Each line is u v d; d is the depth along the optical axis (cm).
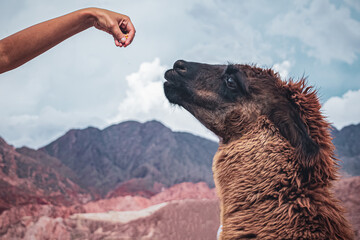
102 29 145
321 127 221
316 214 192
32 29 118
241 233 201
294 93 226
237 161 224
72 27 130
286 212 196
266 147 215
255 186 209
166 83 268
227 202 220
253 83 232
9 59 115
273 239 192
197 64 263
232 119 235
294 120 209
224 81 244
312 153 200
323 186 207
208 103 245
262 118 224
